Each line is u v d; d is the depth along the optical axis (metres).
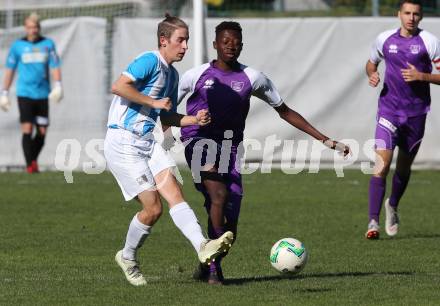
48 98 58.94
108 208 44.34
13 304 23.73
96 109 62.81
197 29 58.38
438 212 43.62
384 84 36.88
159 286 26.02
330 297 24.42
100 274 28.12
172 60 25.11
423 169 61.34
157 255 32.00
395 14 76.50
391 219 36.72
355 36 61.31
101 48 62.75
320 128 61.59
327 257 31.66
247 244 34.41
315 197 48.78
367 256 31.86
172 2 68.88
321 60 61.53
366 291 25.31
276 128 60.78
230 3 82.56
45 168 63.00
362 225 39.44
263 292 25.11
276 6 87.88
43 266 29.62
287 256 26.23
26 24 57.78
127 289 25.59
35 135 59.75
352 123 61.41
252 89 26.86
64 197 48.38
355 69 61.28
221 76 26.81
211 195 25.88
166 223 40.06
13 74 58.75
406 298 24.36
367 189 52.25
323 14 85.38
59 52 62.94
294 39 61.66
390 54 36.38
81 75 62.94
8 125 62.62
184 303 23.69
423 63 36.44
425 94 36.62
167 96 25.52
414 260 31.00
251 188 52.78
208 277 26.88
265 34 61.72
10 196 48.72
